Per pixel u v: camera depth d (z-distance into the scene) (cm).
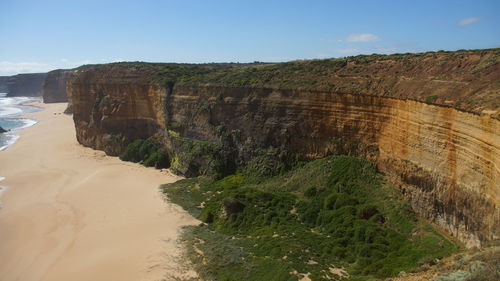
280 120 3953
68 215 3559
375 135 3181
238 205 3275
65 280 2486
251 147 4175
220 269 2425
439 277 1449
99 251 2842
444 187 2325
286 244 2578
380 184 3014
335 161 3447
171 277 2405
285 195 3394
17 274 2617
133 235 3072
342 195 3019
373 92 3138
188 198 3819
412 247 2258
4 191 4319
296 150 3853
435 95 2461
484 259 1491
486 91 2123
